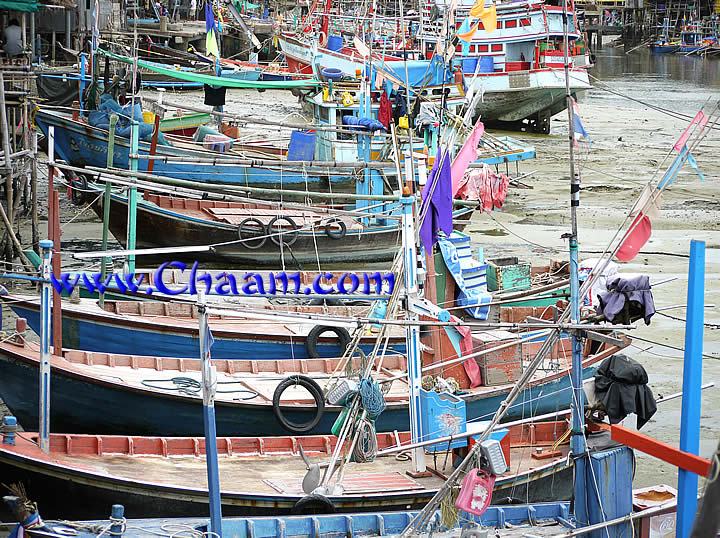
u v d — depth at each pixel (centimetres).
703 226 4103
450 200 1912
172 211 3234
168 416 1906
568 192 4769
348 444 1773
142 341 2197
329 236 3234
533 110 6394
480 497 1334
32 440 1677
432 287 2072
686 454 1184
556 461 1820
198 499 1597
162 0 9888
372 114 4028
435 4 5775
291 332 2305
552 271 2750
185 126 4269
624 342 1519
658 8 13100
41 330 1620
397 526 1512
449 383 1952
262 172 3738
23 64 3472
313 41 5744
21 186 3650
